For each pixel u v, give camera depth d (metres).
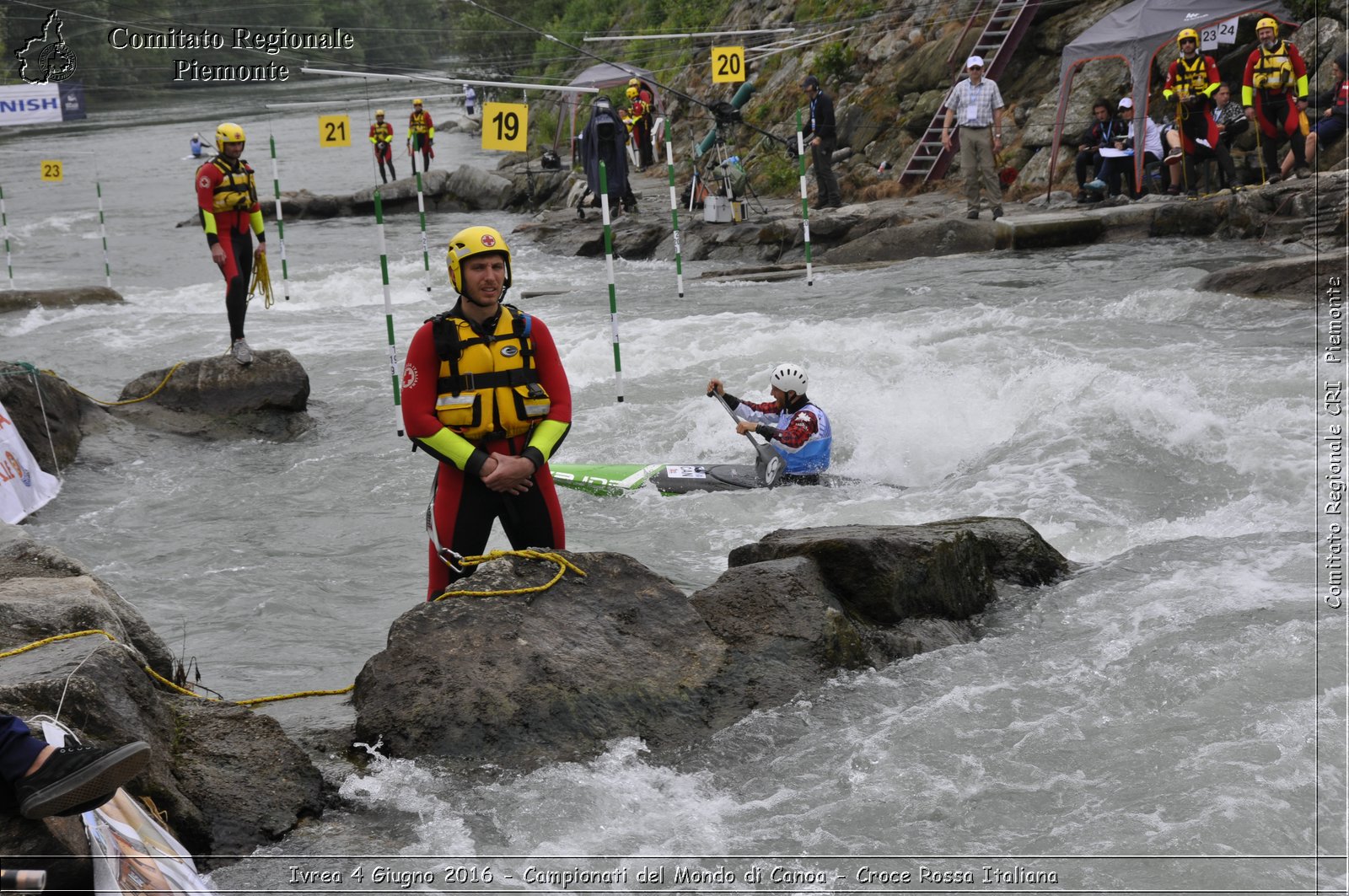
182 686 4.79
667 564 6.75
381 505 8.20
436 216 29.69
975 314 12.26
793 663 4.61
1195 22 17.17
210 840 3.59
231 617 6.27
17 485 8.16
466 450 4.69
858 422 9.23
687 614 4.69
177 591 6.68
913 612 5.12
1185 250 15.05
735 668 4.55
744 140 27.31
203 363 10.50
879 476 8.47
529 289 17.38
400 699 4.29
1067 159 19.88
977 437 8.80
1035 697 4.35
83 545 7.55
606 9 42.44
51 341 14.44
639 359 11.60
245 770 3.81
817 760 4.04
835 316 13.19
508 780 4.00
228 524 7.90
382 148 30.88
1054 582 5.65
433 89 53.88
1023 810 3.64
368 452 9.55
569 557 4.72
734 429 9.43
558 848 3.57
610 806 3.82
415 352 4.73
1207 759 3.77
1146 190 18.00
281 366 10.48
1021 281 14.10
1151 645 4.64
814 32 27.75
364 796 3.93
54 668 3.67
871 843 3.52
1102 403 8.33
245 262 10.69
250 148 43.78
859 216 18.77
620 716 4.29
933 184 21.58
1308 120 16.39
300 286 18.27
